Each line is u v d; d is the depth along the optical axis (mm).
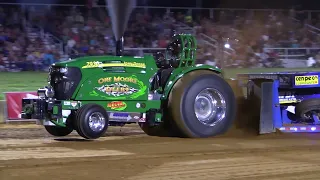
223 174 8602
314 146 11633
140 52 37250
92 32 37844
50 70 13047
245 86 14469
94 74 12836
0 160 9805
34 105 12727
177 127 13227
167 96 13375
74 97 12633
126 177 8383
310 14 45562
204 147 11539
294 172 8797
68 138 13516
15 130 15836
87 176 8461
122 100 13062
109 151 10938
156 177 8375
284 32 43156
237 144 12016
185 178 8305
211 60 37125
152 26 40062
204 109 13562
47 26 37781
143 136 14000
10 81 28578
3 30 35969
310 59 40938
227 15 43094
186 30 40844
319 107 13680
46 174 8602
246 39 41344
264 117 13492
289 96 14227
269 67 39844
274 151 10961
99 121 12586
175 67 13672
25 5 38125
